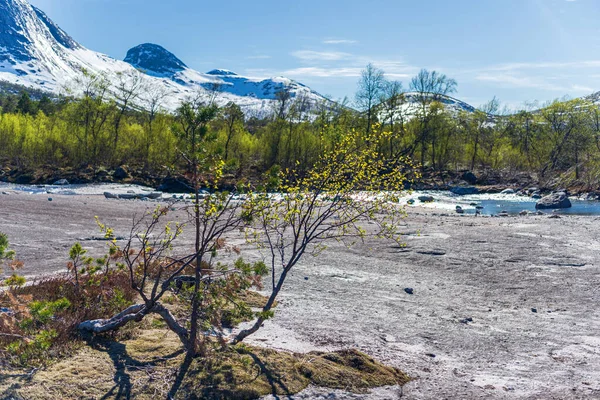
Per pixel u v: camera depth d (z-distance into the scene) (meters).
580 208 35.81
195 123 6.65
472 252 17.09
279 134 64.81
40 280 10.43
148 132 60.44
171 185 45.97
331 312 10.20
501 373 7.41
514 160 66.06
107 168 56.41
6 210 24.34
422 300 11.57
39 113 69.50
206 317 7.16
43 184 48.78
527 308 11.08
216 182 6.88
